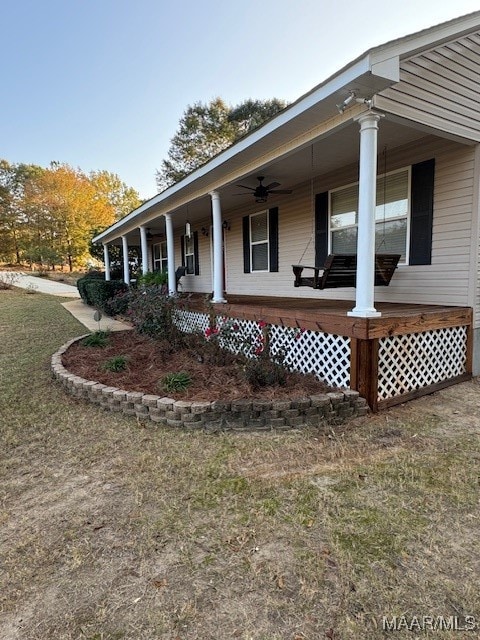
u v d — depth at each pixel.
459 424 3.27
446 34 3.32
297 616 1.45
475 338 4.52
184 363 4.64
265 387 3.68
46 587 1.62
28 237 31.31
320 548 1.80
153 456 2.77
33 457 2.81
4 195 32.25
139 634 1.39
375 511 2.08
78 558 1.78
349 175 5.62
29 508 2.20
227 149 4.73
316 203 6.30
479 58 4.07
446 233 4.58
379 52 2.90
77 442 3.04
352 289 6.09
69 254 30.27
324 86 3.24
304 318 4.16
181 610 1.48
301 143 4.02
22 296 16.42
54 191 29.78
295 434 3.08
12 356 5.84
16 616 1.49
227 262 9.34
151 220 8.91
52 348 6.33
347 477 2.43
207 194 6.12
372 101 3.26
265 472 2.52
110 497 2.28
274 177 6.18
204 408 3.23
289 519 2.02
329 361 3.91
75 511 2.15
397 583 1.59
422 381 4.06
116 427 3.31
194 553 1.80
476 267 4.36
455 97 3.92
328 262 4.12
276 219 7.38
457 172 4.43
